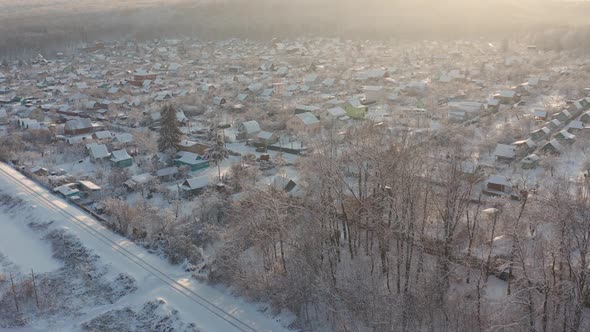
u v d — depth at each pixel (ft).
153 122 495.82
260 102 563.89
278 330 201.57
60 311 225.76
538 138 396.37
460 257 221.05
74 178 355.97
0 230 302.66
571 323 177.47
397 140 290.76
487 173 323.57
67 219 300.20
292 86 629.51
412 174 219.20
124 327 211.20
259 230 236.63
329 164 233.35
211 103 566.77
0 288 242.17
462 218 248.32
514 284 201.26
